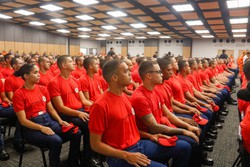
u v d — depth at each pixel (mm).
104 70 1455
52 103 2383
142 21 10250
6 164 2295
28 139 1979
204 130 2289
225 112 4371
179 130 1732
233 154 2637
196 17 8789
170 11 7910
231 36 15312
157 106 1849
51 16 9820
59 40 17594
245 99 1508
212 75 4941
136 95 1718
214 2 6520
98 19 10117
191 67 3594
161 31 13602
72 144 2082
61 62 2457
